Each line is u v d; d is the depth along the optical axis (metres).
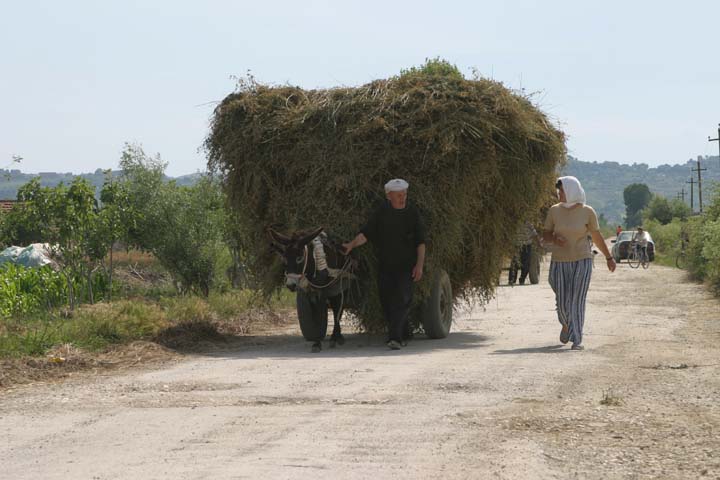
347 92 17.02
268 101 17.39
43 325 17.56
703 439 8.41
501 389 11.21
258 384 11.96
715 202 41.28
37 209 22.08
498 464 7.53
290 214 17.05
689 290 32.50
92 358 14.78
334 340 16.95
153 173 26.50
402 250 16.00
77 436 8.82
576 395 10.78
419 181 16.47
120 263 37.03
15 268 24.17
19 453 8.17
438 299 17.39
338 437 8.53
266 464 7.56
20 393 11.68
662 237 98.00
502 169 17.39
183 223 26.34
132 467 7.55
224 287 27.47
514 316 22.58
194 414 9.81
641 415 9.53
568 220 15.67
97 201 23.72
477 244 18.12
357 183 16.55
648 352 15.01
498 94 16.91
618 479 7.11
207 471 7.36
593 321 20.86
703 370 12.82
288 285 15.38
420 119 16.33
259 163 17.19
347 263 16.39
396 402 10.38
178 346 16.92
